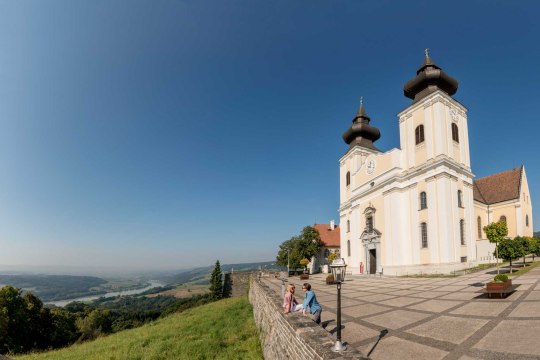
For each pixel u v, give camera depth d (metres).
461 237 35.06
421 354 8.18
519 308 11.91
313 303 10.50
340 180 54.81
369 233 41.78
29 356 21.31
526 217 49.06
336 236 73.31
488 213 50.41
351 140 54.22
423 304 14.91
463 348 8.30
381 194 41.34
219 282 67.00
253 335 17.86
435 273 32.97
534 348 7.72
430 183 35.28
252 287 30.45
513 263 35.00
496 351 7.82
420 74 39.44
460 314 12.02
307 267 60.66
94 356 17.23
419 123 38.28
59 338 42.25
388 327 11.11
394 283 26.62
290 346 8.89
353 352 6.45
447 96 37.16
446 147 35.56
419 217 36.22
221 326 21.86
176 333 20.91
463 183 36.75
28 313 38.50
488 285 14.62
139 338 20.92
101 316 53.72
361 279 33.94
